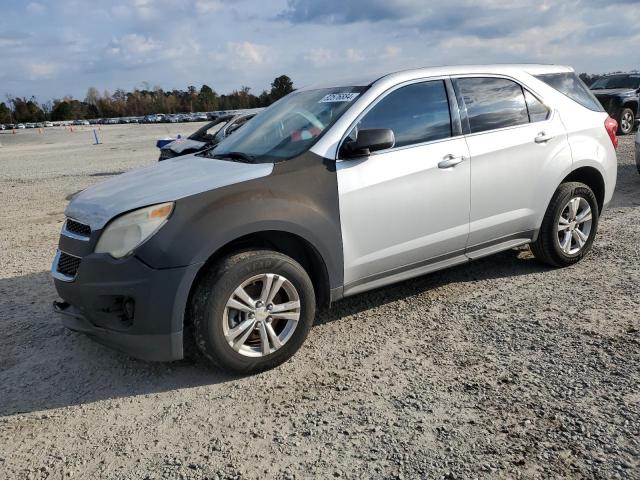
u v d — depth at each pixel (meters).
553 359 3.44
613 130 5.30
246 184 3.41
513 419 2.85
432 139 4.13
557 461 2.52
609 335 3.71
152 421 3.05
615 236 6.05
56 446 2.87
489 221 4.47
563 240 5.02
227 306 3.29
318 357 3.69
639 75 17.31
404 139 4.02
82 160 21.17
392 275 4.10
